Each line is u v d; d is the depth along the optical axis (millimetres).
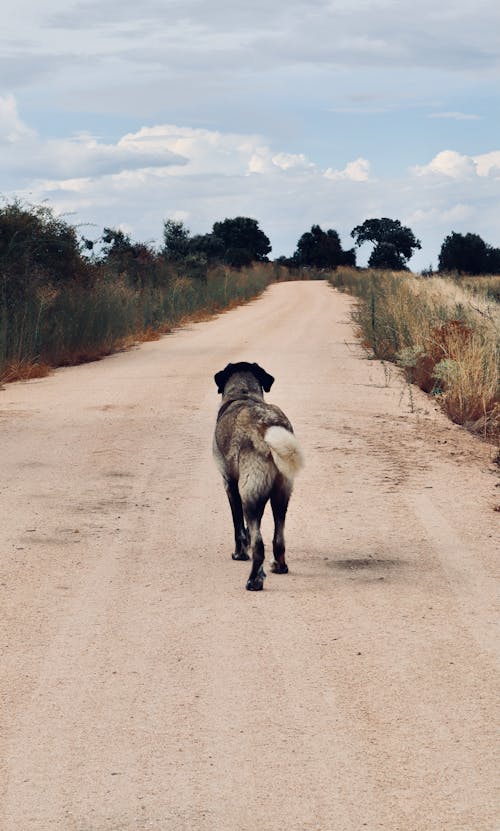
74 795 4199
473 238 92062
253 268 86125
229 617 6426
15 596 6836
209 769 4418
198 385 18125
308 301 54031
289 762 4480
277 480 7098
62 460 11508
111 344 25547
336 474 10820
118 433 13156
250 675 5473
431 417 14844
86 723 4875
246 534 7754
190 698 5172
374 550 8023
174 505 9500
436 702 5113
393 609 6574
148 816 4035
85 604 6680
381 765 4449
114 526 8750
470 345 17812
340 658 5719
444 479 10672
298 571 7457
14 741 4688
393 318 24516
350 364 22094
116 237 40062
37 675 5477
